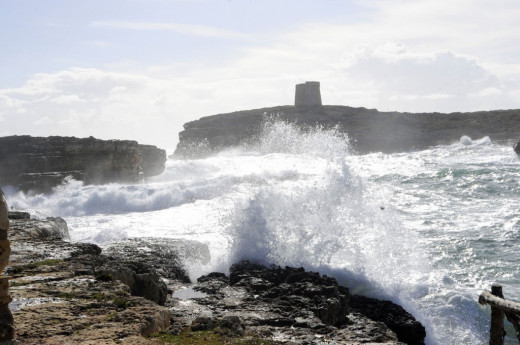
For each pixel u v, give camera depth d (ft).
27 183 135.33
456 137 320.09
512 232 71.20
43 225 39.55
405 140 325.62
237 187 121.29
